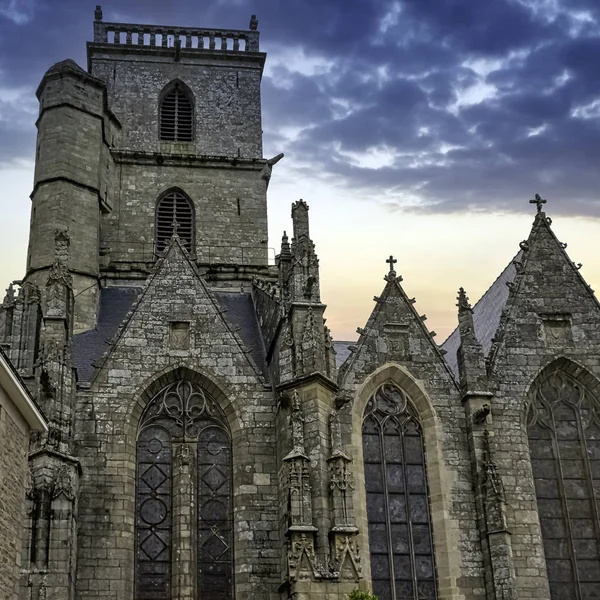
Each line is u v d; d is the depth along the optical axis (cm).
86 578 5416
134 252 7712
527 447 6084
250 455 5891
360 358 6206
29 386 5484
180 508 5684
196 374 6081
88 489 5638
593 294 6575
